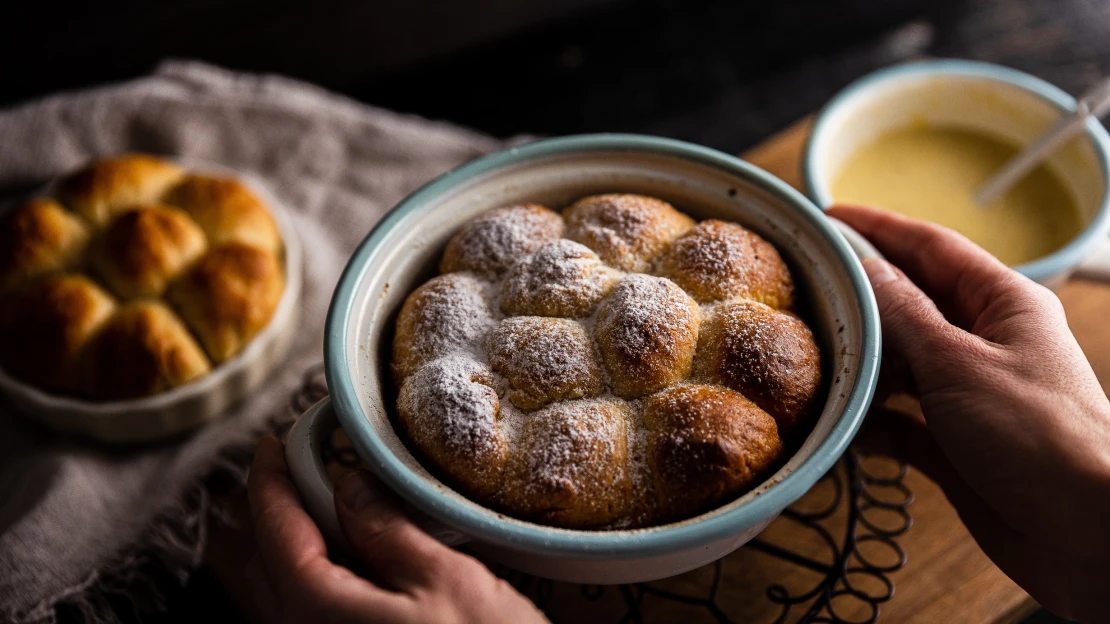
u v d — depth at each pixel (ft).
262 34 3.61
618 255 1.62
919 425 1.93
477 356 1.56
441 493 1.40
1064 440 1.55
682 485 1.44
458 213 1.70
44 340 2.25
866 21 3.72
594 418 1.48
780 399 1.50
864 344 1.48
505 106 3.68
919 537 1.84
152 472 2.22
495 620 1.44
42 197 2.53
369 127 2.79
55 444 2.25
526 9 3.76
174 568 2.02
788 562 1.81
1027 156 2.19
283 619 1.51
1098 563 1.59
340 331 1.52
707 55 3.76
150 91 2.80
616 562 1.37
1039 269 1.91
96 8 3.55
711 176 1.69
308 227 2.60
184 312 2.33
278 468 1.60
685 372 1.53
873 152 2.39
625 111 3.62
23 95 3.56
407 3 3.62
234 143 2.77
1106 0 3.51
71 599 2.02
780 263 1.63
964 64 2.33
